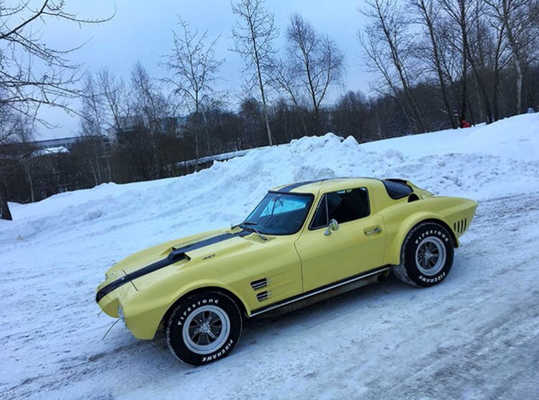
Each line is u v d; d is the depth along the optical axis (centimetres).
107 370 352
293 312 420
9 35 433
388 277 484
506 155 1282
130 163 3138
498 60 2530
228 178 1267
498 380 258
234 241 395
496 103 2570
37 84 454
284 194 448
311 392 274
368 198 424
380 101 5341
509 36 2283
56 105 480
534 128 1421
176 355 324
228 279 340
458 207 461
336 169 1025
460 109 2917
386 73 3059
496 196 844
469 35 2625
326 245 382
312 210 394
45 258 848
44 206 1844
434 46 2677
